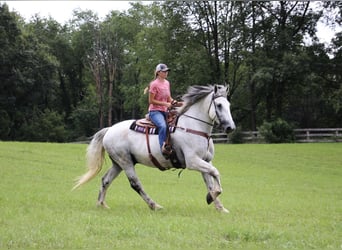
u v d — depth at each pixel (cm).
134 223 916
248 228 880
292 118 5825
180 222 930
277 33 5184
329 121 5750
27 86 6481
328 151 3506
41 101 7256
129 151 1145
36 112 6844
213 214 1058
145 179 2017
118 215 1033
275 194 1658
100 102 7456
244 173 2406
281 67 4891
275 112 5662
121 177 2056
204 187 1855
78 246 743
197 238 798
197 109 1084
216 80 5541
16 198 1263
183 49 5656
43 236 792
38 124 6594
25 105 6769
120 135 1149
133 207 1178
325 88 5238
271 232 841
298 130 4666
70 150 3042
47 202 1218
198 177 2167
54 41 7819
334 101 4894
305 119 5794
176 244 765
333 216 1120
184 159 1099
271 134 4525
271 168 2680
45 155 2661
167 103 1101
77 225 891
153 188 1723
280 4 5275
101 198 1162
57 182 1767
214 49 5612
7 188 1496
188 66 5547
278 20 5331
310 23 5222
